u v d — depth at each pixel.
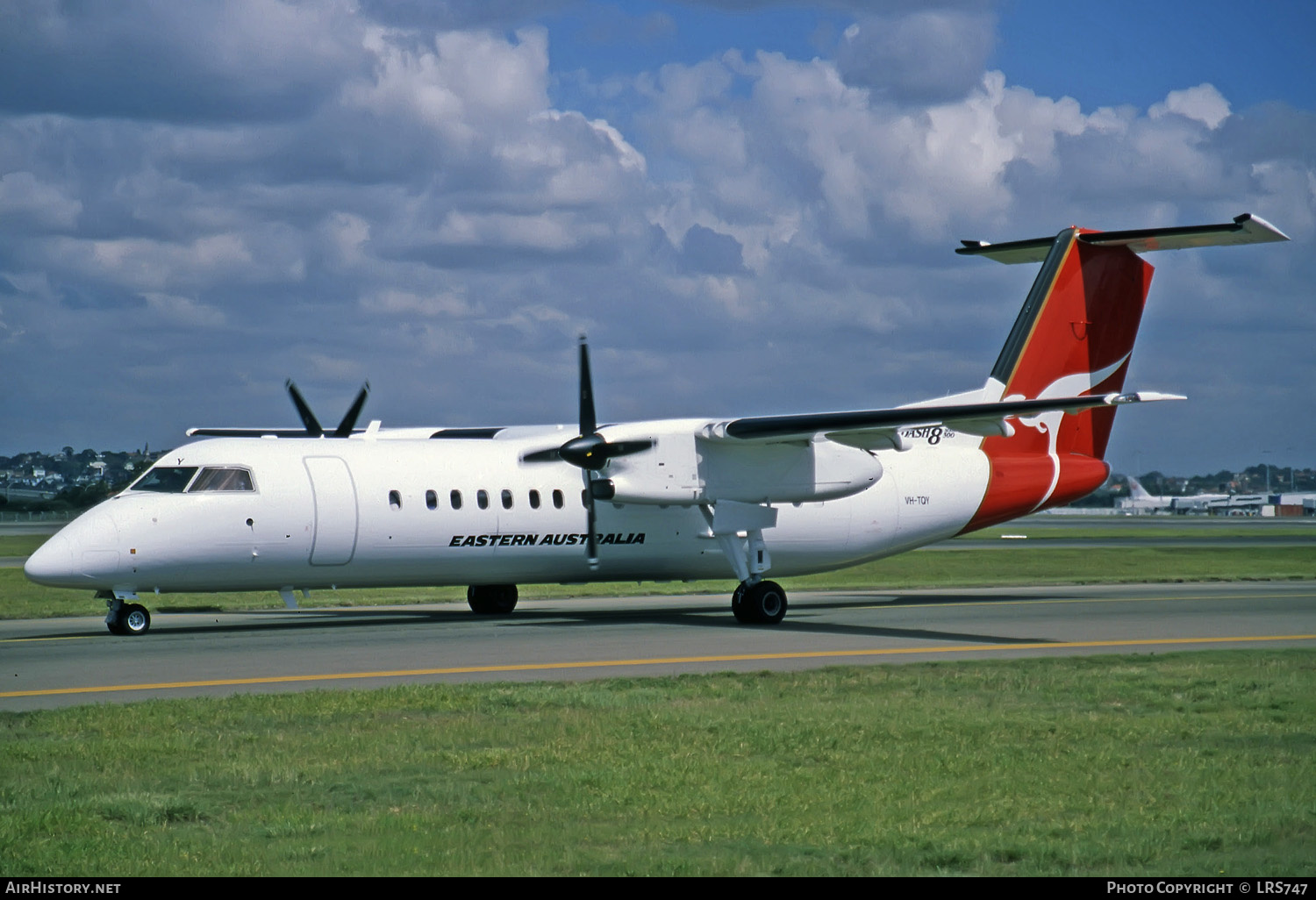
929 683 28.42
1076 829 16.45
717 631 40.69
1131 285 51.91
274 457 40.81
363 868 14.66
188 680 28.94
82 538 37.97
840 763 20.27
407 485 42.06
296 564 40.53
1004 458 51.41
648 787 18.64
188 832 16.14
